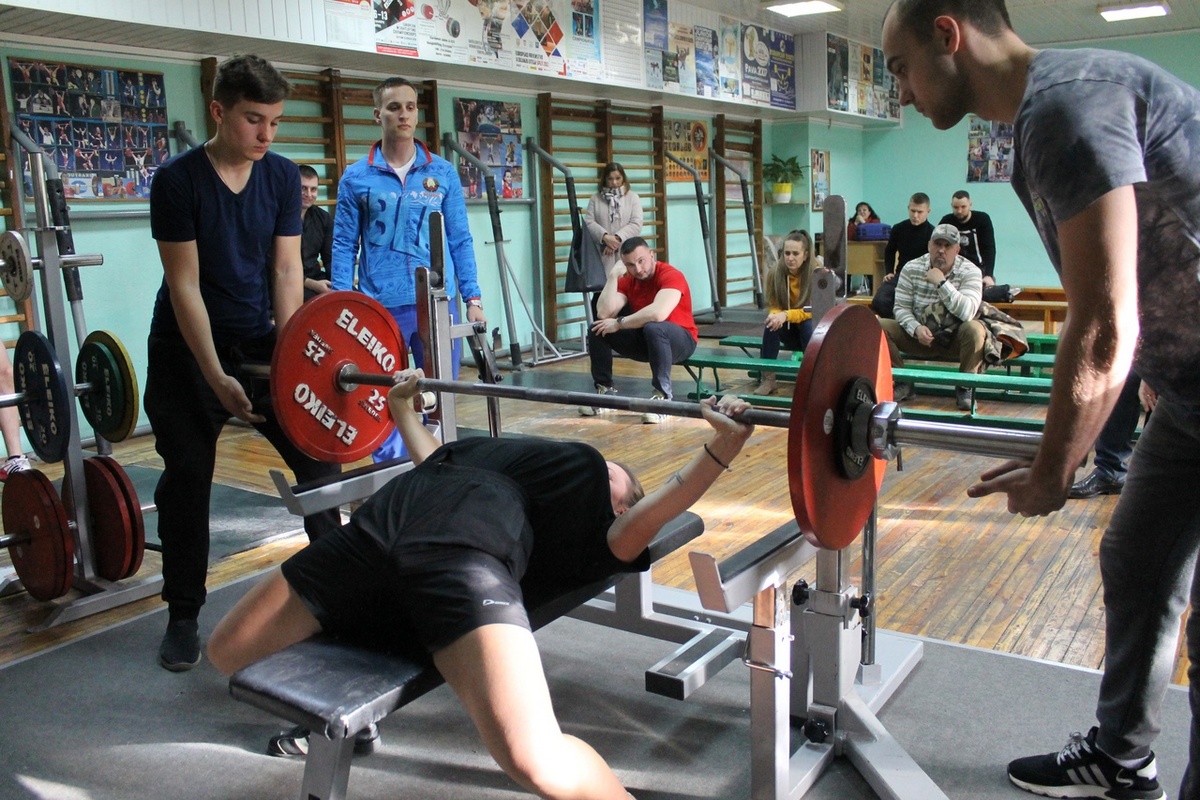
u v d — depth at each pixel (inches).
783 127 429.1
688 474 65.4
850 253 331.6
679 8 323.3
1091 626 100.5
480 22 245.8
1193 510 61.2
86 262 115.1
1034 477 49.5
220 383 93.2
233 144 92.4
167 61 205.3
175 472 97.0
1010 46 52.0
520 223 300.2
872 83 440.1
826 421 58.0
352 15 212.8
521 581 71.4
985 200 463.5
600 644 101.4
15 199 180.7
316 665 60.4
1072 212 45.6
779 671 68.2
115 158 197.2
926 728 81.8
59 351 113.4
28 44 182.4
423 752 81.7
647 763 78.9
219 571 124.1
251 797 75.6
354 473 88.8
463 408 224.1
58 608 110.7
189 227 93.0
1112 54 48.4
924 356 213.3
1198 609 54.2
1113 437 143.3
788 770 71.1
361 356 99.0
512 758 55.9
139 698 91.8
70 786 77.1
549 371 268.7
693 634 89.4
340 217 141.1
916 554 123.0
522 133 296.0
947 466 165.9
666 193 362.0
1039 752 77.5
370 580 64.8
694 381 249.0
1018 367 242.5
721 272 392.8
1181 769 74.6
